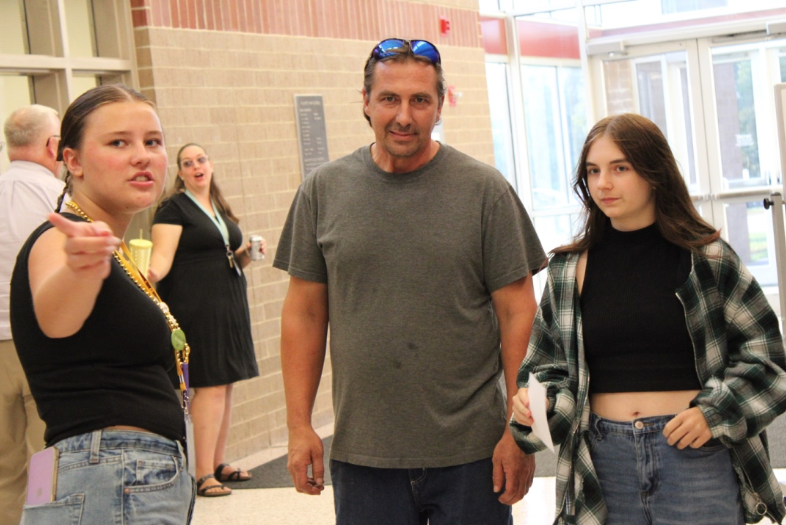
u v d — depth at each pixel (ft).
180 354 6.68
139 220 16.62
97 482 5.80
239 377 16.08
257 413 18.75
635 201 7.29
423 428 7.75
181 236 15.71
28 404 11.77
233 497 15.64
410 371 7.75
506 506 7.98
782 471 14.06
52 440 5.96
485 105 27.78
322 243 8.17
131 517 5.84
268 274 19.24
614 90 29.30
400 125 7.64
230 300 16.01
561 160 31.32
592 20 29.35
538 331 7.82
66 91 15.55
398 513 7.91
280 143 19.60
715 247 7.23
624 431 7.22
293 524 14.14
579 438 7.38
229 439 17.98
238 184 18.47
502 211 7.92
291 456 8.39
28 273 5.85
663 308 7.22
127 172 6.18
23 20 15.38
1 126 14.93
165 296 15.83
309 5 20.70
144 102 6.35
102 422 5.90
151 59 16.60
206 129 17.72
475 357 7.88
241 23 18.74
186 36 17.38
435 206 7.86
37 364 5.91
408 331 7.76
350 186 8.13
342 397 8.03
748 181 27.76
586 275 7.61
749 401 6.91
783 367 7.20
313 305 8.49
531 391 7.07
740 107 27.63
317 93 20.72
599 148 7.39
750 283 7.23
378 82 7.69
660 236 7.46
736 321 7.22
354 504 8.00
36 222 11.58
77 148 6.23
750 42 27.25
